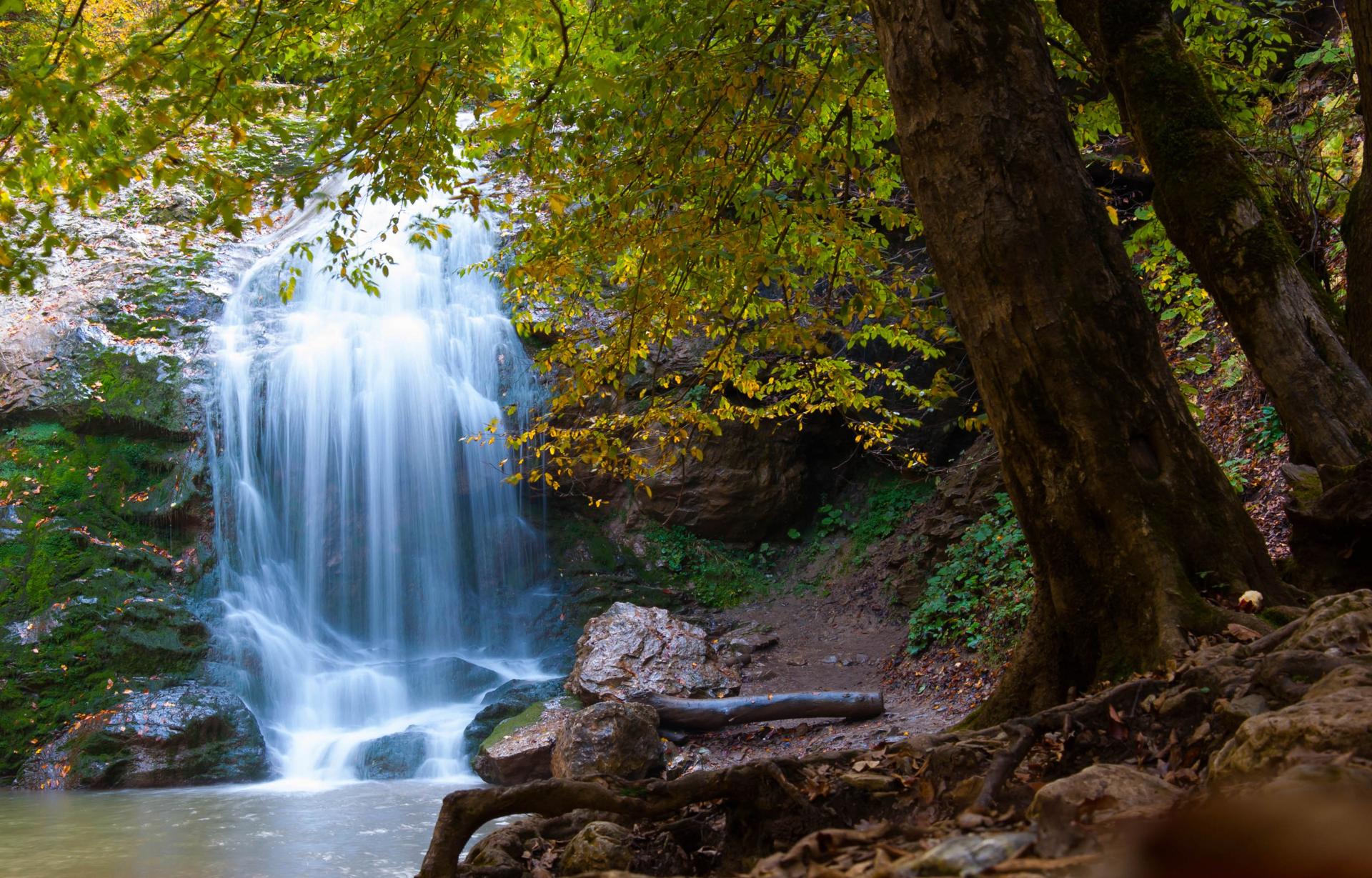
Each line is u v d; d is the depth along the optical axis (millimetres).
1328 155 9359
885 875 1672
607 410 16031
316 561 14695
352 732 12398
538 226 7879
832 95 6852
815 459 17000
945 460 16219
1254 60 9445
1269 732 1845
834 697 10438
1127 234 12977
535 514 16219
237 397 14852
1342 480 4617
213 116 5867
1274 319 4949
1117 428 4227
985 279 4387
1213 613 3867
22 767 10883
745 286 7945
